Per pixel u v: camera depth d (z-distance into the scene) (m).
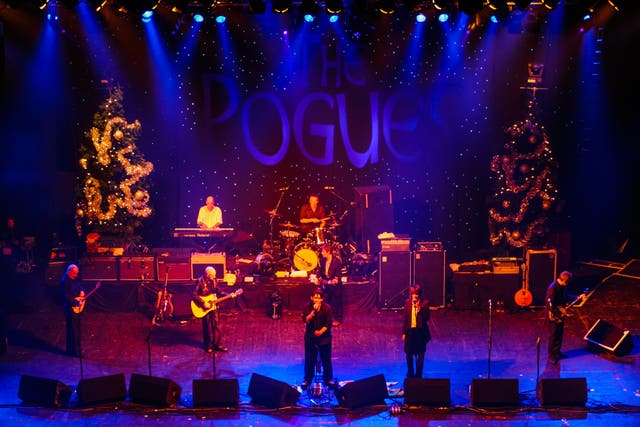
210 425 12.70
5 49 18.67
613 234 20.41
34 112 19.23
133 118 19.44
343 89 19.59
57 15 18.23
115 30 18.81
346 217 20.02
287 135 19.84
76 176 19.59
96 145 17.98
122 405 13.30
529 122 18.22
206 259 17.69
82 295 15.22
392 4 15.22
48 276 17.83
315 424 12.74
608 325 15.55
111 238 18.23
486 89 19.31
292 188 20.19
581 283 18.61
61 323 17.00
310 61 19.42
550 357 15.02
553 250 17.81
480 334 16.42
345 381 14.16
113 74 19.09
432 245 17.97
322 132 19.83
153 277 17.75
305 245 17.95
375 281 17.88
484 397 13.16
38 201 19.72
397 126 19.77
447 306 17.98
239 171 20.02
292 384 14.10
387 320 17.30
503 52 19.00
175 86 19.41
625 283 18.53
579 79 19.22
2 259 18.19
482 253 19.25
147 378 13.34
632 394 13.66
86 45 18.84
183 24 18.88
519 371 14.59
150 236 19.97
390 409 13.15
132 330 16.67
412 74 19.44
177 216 20.06
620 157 19.83
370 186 19.56
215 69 19.42
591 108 19.45
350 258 18.31
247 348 15.75
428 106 19.61
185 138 19.73
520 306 17.73
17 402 13.42
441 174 19.98
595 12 17.52
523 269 17.81
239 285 17.67
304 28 19.06
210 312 15.43
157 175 19.80
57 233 19.72
